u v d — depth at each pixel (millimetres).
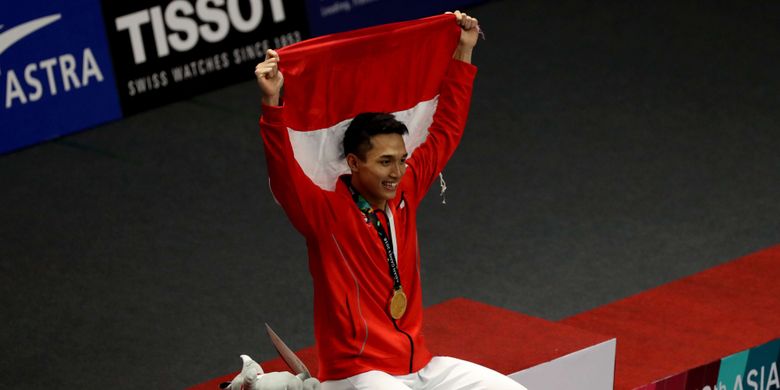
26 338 20891
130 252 24094
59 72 29156
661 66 33719
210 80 31906
